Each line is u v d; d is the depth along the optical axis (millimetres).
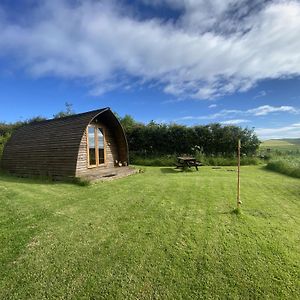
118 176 11578
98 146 13188
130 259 3641
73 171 9984
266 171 14008
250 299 2867
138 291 2967
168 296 2891
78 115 11859
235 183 9648
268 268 3447
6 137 18344
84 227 4836
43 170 10844
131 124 22875
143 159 19578
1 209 5879
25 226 4836
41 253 3783
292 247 4055
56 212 5738
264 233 4586
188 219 5293
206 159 18344
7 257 3645
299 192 8070
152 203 6578
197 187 8766
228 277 3248
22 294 2883
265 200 7000
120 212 5785
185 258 3676
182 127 20969
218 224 5000
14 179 10539
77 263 3523
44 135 11586
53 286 3029
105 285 3062
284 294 2945
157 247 4004
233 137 20484
